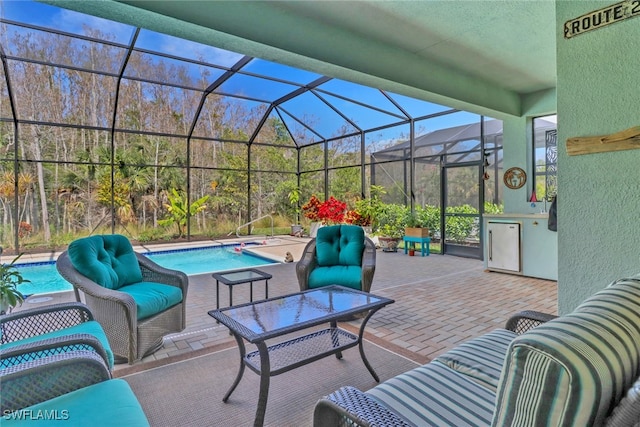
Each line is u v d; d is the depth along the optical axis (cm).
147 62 619
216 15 268
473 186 682
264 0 288
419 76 405
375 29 341
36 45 558
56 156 850
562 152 205
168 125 882
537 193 560
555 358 70
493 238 553
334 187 1005
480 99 484
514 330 186
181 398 206
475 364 147
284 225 1143
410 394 127
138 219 946
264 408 177
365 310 223
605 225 190
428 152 758
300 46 312
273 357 224
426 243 732
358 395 118
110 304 246
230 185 1059
